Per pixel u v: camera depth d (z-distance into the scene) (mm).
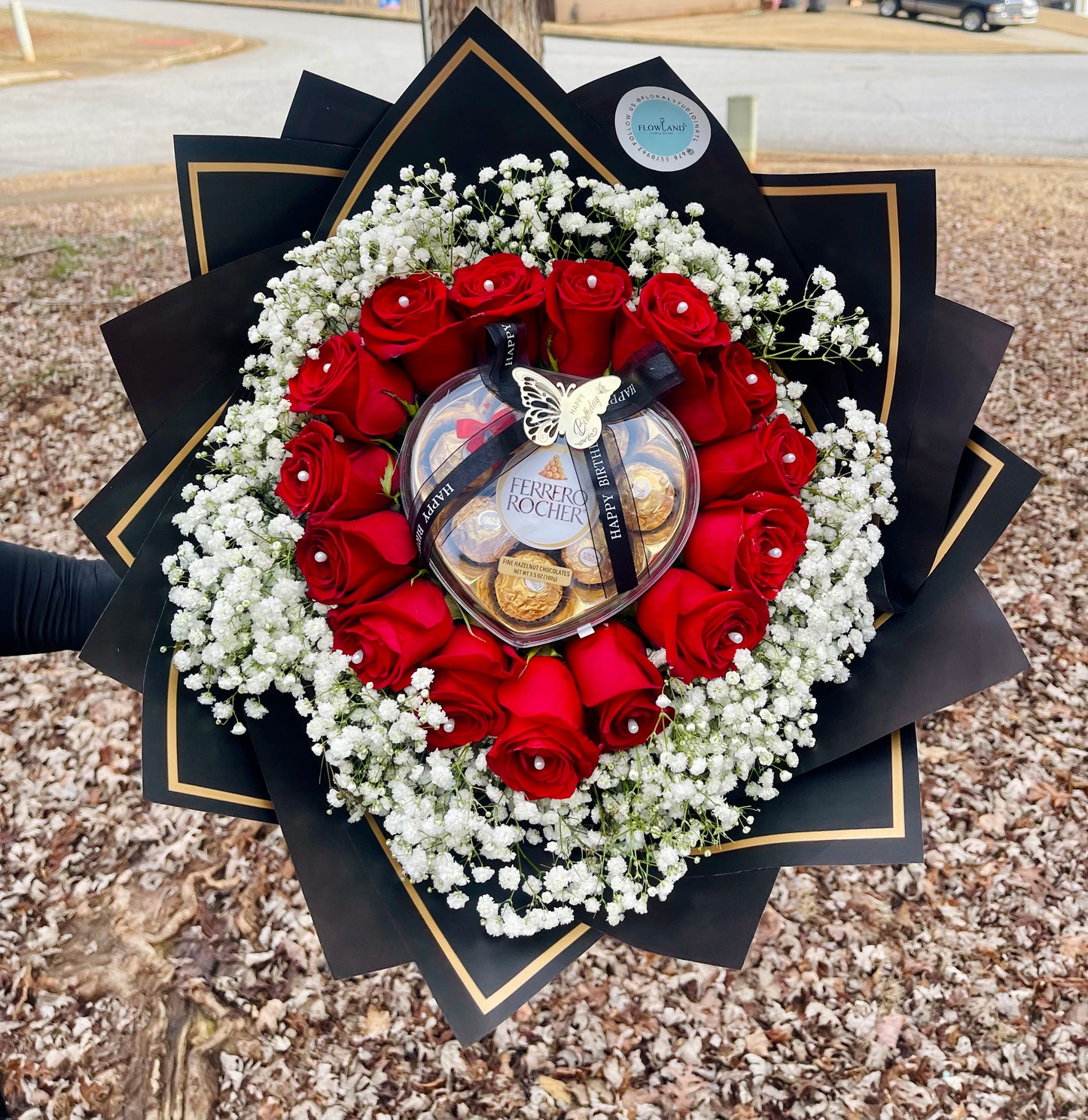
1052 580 3381
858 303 1298
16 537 3410
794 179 1269
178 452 1246
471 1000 1223
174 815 2641
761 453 1123
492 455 1064
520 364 1118
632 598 1109
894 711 1283
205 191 1241
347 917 1225
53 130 6016
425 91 1240
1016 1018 2305
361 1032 2258
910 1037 2277
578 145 1282
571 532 1070
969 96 6230
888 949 2430
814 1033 2287
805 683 1173
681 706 1117
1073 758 2834
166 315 1237
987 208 5461
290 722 1232
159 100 6375
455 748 1158
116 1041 2221
